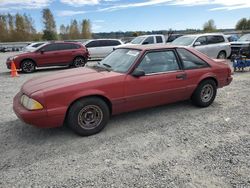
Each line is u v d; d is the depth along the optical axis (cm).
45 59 1269
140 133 424
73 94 388
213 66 540
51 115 377
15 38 7025
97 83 407
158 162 329
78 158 345
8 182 294
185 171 307
